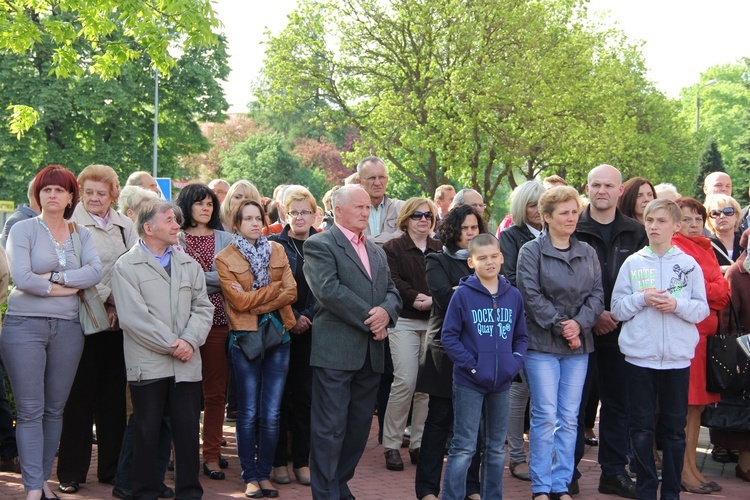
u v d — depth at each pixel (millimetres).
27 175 33219
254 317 5875
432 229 7367
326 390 5469
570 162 28172
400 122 26734
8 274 5375
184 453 5402
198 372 5469
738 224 8562
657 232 5766
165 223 5418
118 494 5660
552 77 26844
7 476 6180
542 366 5703
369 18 26766
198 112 37625
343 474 5594
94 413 6012
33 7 15250
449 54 25938
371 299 5539
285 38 27750
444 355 5641
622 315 5770
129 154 35656
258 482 5875
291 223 6477
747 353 6039
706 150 55781
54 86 32562
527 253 5824
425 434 5730
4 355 5367
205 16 13836
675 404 5688
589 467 7008
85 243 5590
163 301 5379
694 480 6316
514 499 6000
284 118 81938
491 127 25750
